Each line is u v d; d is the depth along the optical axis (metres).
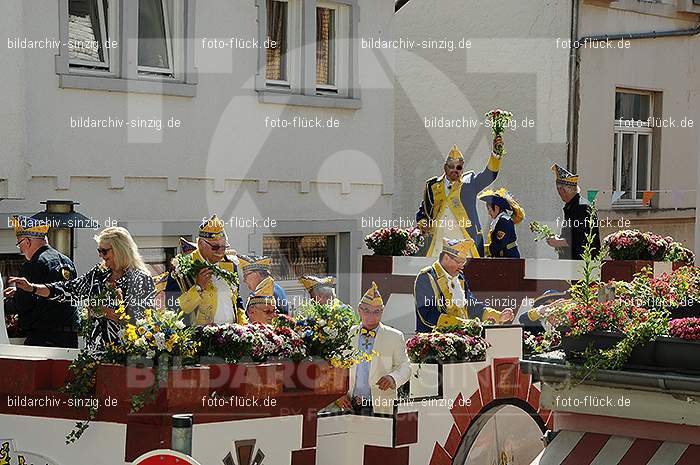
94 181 29.02
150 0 30.33
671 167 45.88
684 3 45.59
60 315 21.56
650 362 15.58
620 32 43.59
